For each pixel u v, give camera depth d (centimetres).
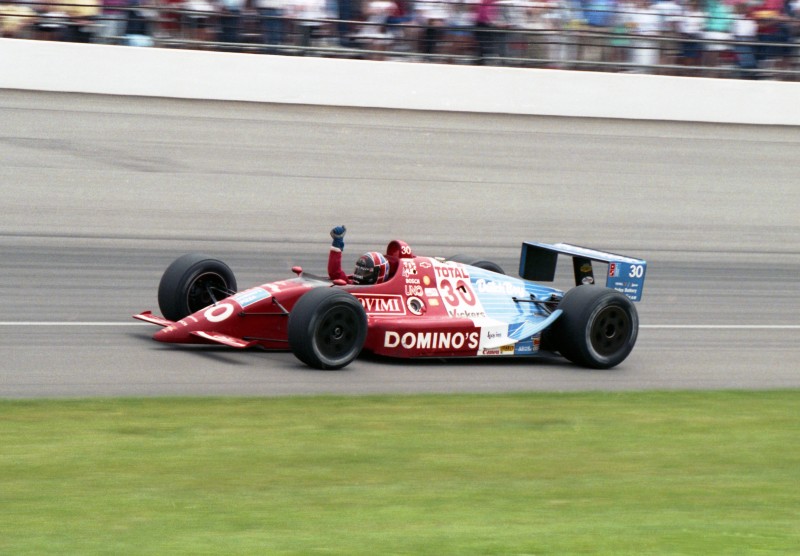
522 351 3403
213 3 7956
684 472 2397
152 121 7025
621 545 1814
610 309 3416
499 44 8406
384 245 5312
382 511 2000
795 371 3634
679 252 5597
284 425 2588
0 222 5034
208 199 5766
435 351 3266
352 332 3144
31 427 2467
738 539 1881
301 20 8044
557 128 7912
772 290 4956
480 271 3519
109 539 1769
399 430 2602
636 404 3012
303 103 7812
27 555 1670
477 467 2345
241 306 3186
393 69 7969
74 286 4125
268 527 1872
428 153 7038
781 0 8912
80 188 5688
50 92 7381
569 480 2288
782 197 6981
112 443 2373
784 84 8694
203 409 2694
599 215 6191
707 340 3975
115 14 7738
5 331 3416
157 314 3806
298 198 5947
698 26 8769
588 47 8581
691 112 8525
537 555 1745
